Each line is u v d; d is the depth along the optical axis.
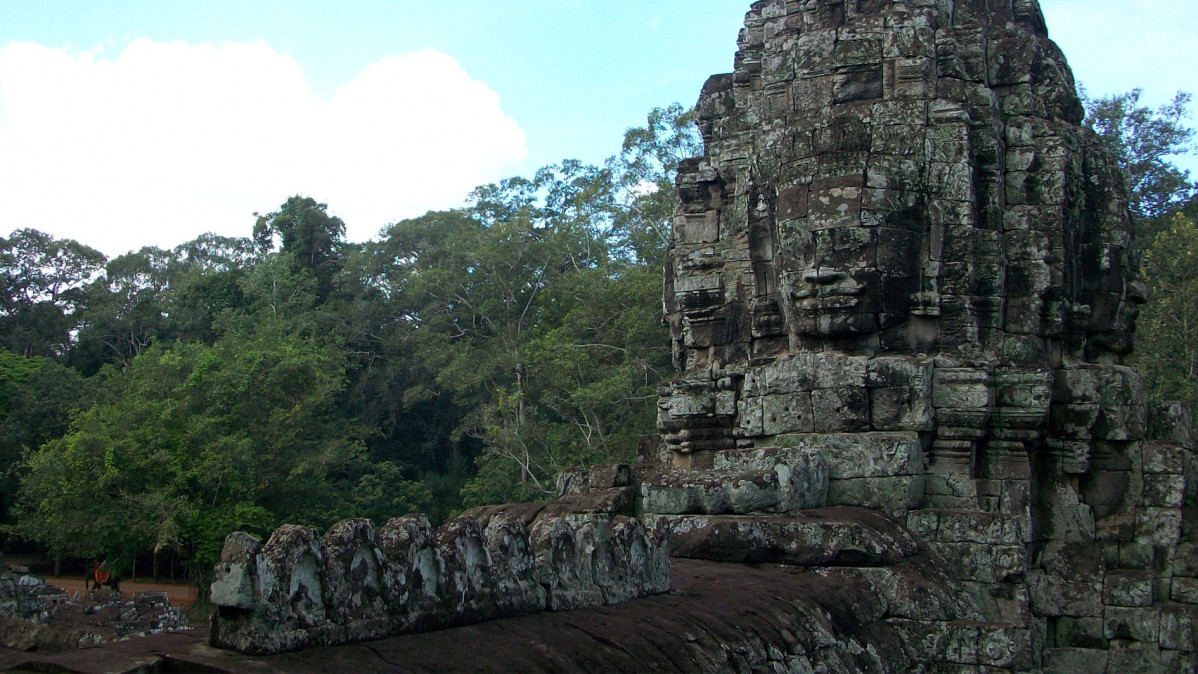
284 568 5.94
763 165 14.82
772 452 12.80
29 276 61.78
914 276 13.75
